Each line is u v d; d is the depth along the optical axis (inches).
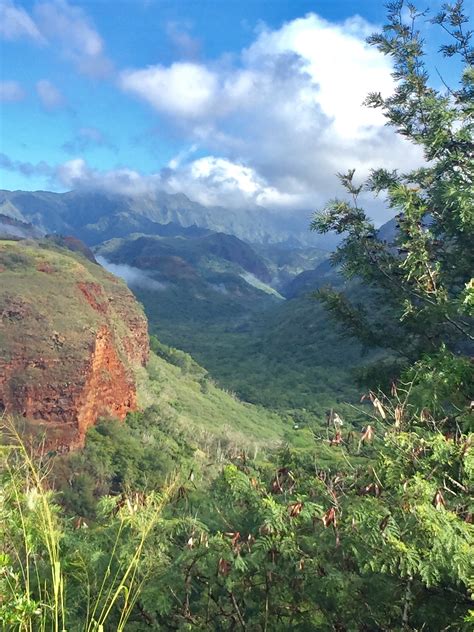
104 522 237.0
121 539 185.2
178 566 176.2
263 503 171.5
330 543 165.8
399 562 149.8
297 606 185.6
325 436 200.2
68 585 166.1
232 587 170.9
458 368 201.2
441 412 204.7
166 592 176.6
